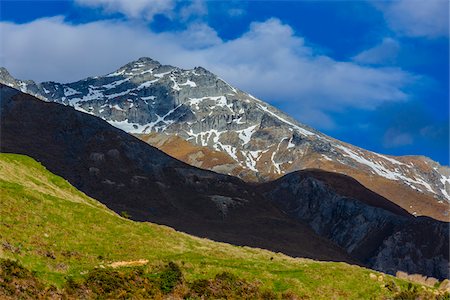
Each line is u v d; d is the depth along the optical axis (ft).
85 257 199.72
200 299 188.24
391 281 229.86
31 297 159.02
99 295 173.58
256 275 213.05
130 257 211.00
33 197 228.63
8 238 188.24
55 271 180.55
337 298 210.18
